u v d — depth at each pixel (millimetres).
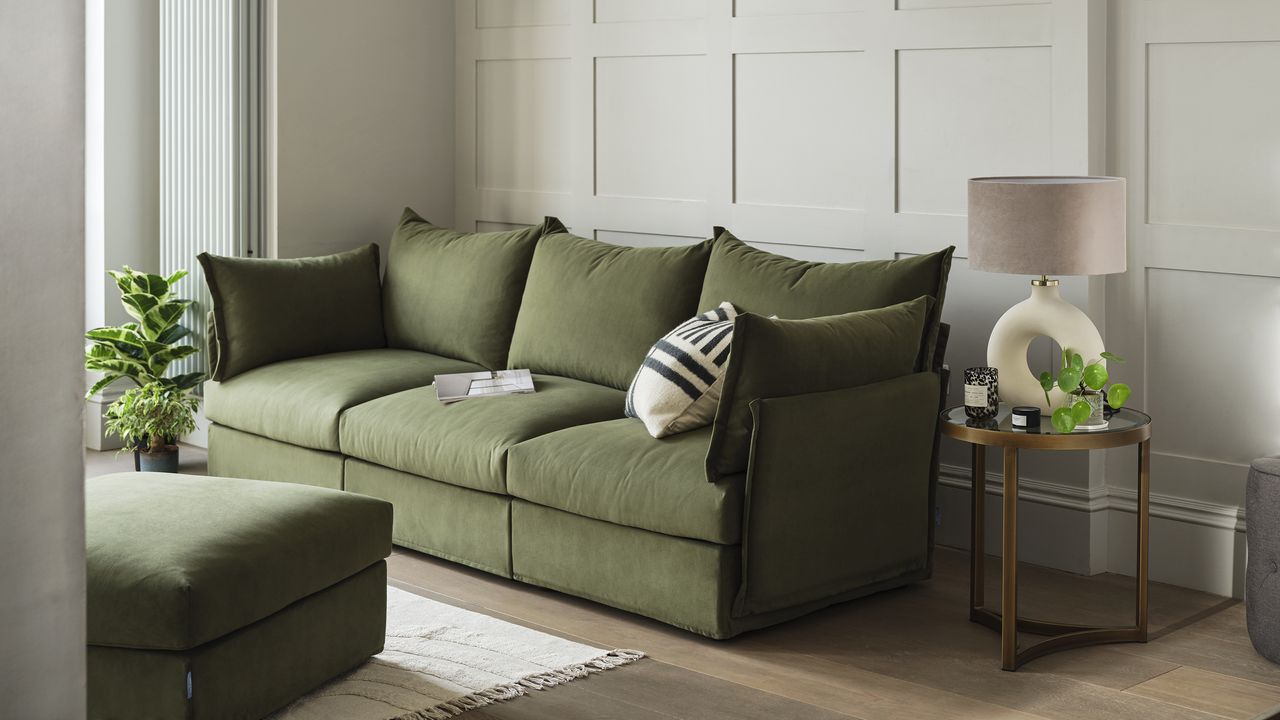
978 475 3359
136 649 2561
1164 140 3621
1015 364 3283
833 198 4324
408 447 3902
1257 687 2938
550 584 3590
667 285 4066
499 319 4562
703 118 4664
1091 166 3705
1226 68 3484
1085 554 3805
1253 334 3516
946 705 2832
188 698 2537
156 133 5465
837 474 3311
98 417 5461
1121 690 2918
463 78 5520
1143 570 3207
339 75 5164
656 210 4852
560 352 4250
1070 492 3816
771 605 3230
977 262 3229
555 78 5160
